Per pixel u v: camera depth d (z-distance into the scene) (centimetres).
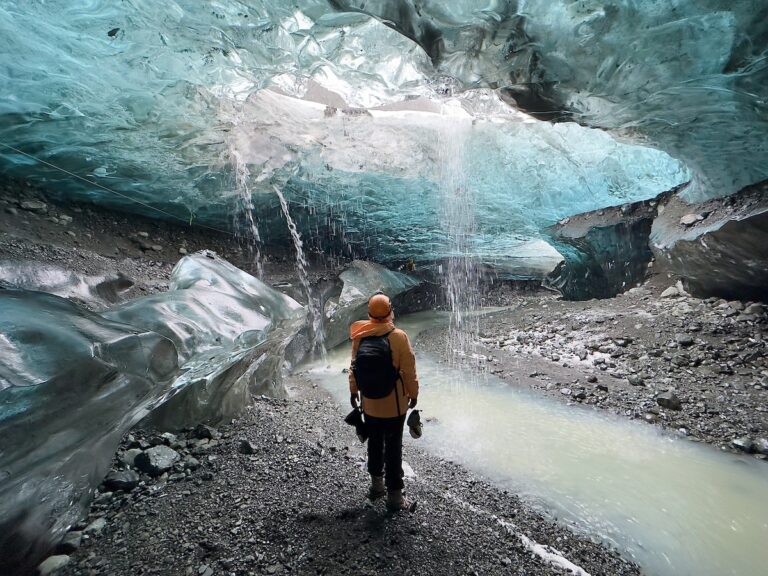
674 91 475
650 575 276
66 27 376
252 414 434
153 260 739
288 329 491
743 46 386
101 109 511
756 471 398
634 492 367
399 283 1242
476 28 394
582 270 1223
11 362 185
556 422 509
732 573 279
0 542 180
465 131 848
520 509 333
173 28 392
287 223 1055
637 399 555
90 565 208
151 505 260
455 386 645
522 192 1001
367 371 249
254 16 386
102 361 219
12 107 480
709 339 701
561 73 454
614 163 913
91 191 717
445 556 235
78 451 224
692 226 838
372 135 808
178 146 629
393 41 436
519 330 946
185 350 314
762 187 751
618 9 366
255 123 658
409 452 428
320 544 229
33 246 521
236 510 254
